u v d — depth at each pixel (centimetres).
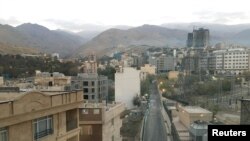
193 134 6369
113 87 14088
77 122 2492
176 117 10344
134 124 9194
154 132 8256
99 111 3731
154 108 12738
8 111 1658
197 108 9275
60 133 2191
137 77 12788
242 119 3244
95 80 11256
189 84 17625
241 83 17825
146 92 16212
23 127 1800
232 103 12825
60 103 2164
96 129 3722
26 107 1795
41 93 1941
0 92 2402
